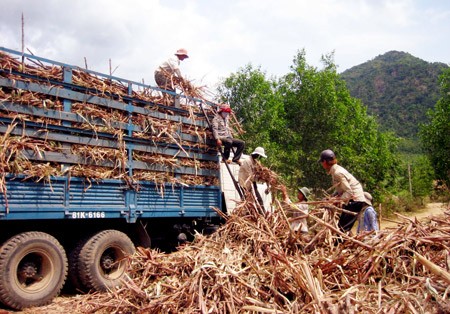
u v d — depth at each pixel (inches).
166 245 350.9
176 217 324.2
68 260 274.1
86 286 267.6
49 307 241.3
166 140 312.7
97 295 247.0
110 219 285.3
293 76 768.9
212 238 239.9
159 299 179.5
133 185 289.3
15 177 232.1
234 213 255.6
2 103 235.0
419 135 780.0
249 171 326.6
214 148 350.9
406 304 141.3
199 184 338.0
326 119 735.1
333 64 778.2
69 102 264.4
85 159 265.4
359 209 264.1
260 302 162.1
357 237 202.4
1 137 231.3
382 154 900.0
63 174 254.4
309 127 741.3
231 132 379.2
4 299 228.4
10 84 240.1
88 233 281.1
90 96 273.6
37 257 248.5
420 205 1069.1
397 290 161.6
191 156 331.6
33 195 239.9
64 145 258.1
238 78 658.8
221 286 173.9
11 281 230.8
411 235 191.3
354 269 183.8
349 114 804.6
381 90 5856.3
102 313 205.9
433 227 199.3
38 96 251.3
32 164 242.2
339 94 788.0
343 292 163.5
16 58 246.5
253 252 215.8
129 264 222.7
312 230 229.3
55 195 249.6
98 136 274.8
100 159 272.1
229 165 379.9
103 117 277.7
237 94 655.1
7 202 227.5
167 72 354.6
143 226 305.3
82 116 266.4
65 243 280.1
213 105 363.9
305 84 749.9
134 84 301.0
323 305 141.9
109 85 289.4
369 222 288.0
